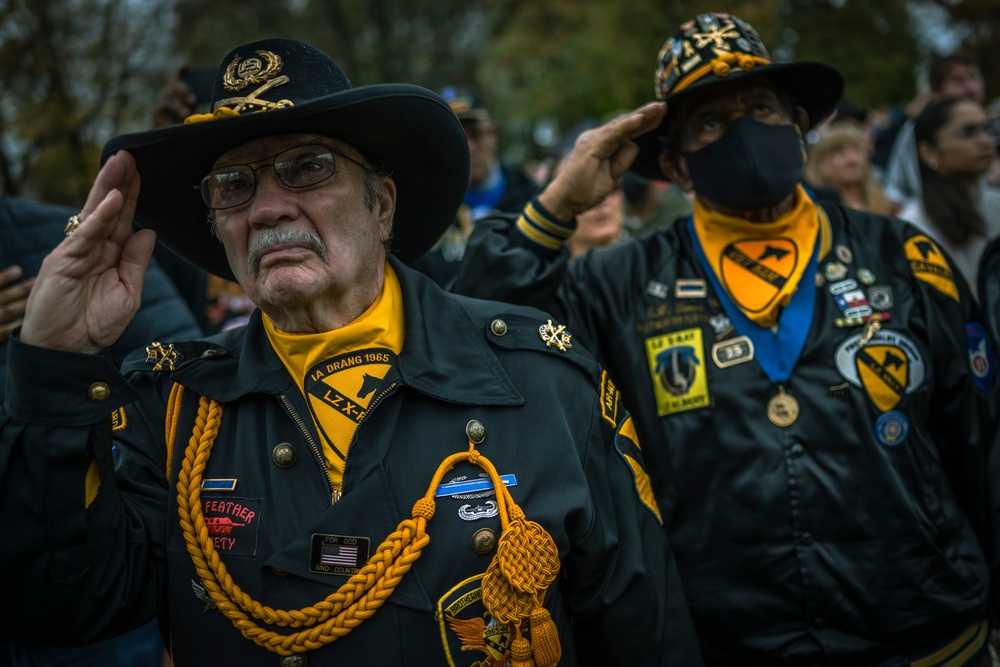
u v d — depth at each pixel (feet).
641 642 6.28
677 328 7.76
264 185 5.81
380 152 6.35
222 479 5.88
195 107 11.94
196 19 44.27
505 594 5.64
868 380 7.34
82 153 25.21
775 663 7.25
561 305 8.13
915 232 8.04
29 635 5.67
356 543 5.62
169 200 6.58
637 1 43.42
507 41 46.19
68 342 5.41
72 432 5.34
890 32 46.47
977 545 7.64
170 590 5.83
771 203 7.66
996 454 7.68
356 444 5.83
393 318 6.35
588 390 6.44
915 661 7.31
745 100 7.80
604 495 6.24
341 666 5.54
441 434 5.98
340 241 5.91
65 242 5.40
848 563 7.18
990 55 43.96
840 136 16.24
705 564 7.36
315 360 6.02
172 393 6.23
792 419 7.32
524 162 47.91
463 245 14.55
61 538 5.36
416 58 55.42
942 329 7.61
